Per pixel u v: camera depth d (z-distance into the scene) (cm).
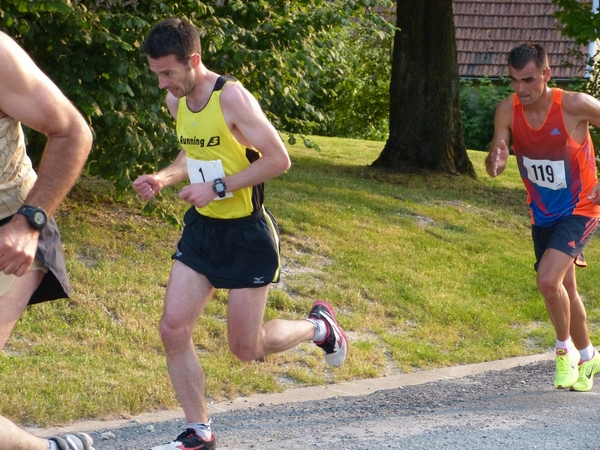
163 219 1538
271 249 748
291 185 2147
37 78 509
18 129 542
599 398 1009
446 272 1689
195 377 735
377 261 1666
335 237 1756
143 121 1364
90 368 1086
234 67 1479
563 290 979
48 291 581
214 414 981
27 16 1348
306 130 1738
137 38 1345
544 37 4212
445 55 2583
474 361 1319
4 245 495
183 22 708
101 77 1393
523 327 1506
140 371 1104
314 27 1545
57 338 1158
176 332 724
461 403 1016
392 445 802
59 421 940
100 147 1423
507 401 1007
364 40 3972
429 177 2528
